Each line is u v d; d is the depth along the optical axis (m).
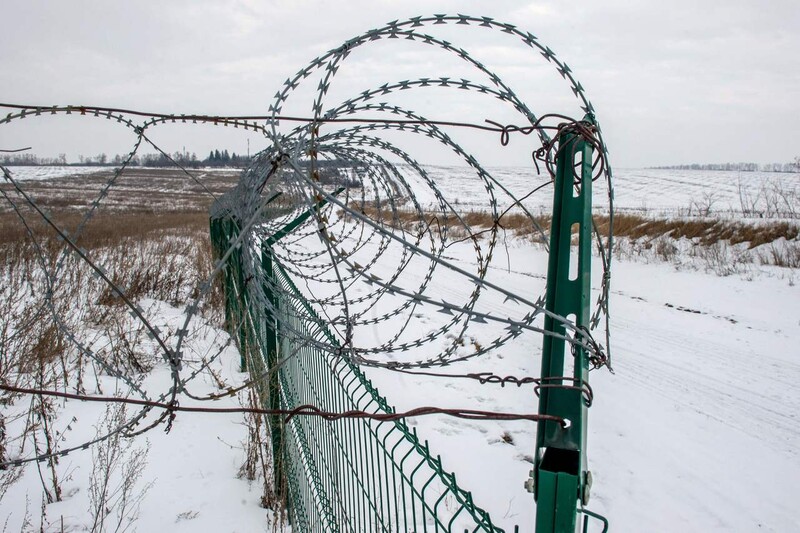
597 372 6.77
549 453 1.36
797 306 9.97
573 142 1.40
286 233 2.77
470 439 4.98
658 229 17.50
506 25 1.43
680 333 8.57
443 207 2.23
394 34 1.48
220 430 4.67
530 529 3.70
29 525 3.19
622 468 4.54
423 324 8.98
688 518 3.90
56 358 5.33
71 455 4.08
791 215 18.19
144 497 3.62
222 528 3.38
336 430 2.44
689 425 5.30
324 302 2.42
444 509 3.84
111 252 9.88
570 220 1.39
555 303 1.38
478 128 1.64
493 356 7.32
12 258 7.22
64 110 1.93
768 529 3.79
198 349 6.43
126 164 2.19
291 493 3.58
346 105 1.69
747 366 7.00
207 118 2.00
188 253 12.27
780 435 5.11
